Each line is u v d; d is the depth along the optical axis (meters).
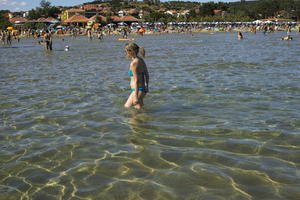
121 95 7.80
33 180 3.61
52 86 9.33
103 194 3.25
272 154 4.14
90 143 4.70
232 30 102.88
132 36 68.25
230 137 4.80
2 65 15.81
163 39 49.09
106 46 32.97
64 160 4.13
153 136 4.91
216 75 10.66
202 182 3.43
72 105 6.98
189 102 6.98
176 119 5.75
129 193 3.25
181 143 4.59
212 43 33.59
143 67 6.55
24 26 103.00
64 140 4.86
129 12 146.38
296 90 8.00
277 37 47.94
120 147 4.51
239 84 8.95
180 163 3.93
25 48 31.72
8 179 3.66
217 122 5.53
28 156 4.30
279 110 6.23
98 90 8.52
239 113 6.07
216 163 3.90
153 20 129.25
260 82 9.20
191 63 14.45
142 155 4.20
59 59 18.56
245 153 4.20
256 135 4.86
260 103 6.79
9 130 5.42
